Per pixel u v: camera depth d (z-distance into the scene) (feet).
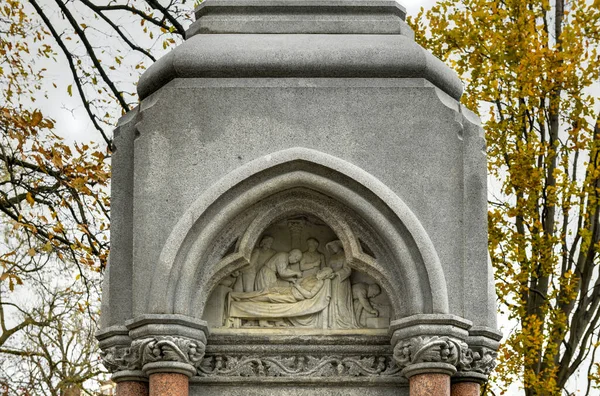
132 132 35.42
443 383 33.22
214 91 34.68
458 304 33.81
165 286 33.32
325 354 34.65
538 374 61.67
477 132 35.24
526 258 63.82
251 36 35.53
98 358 66.08
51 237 52.39
